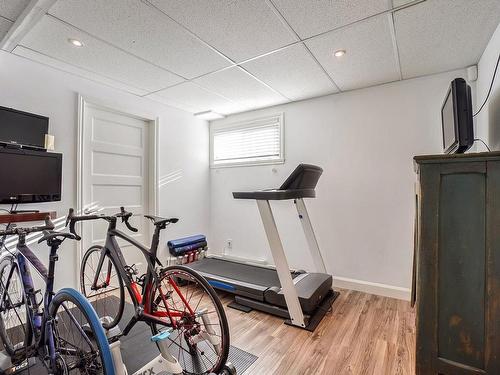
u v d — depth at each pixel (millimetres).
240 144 3994
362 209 3027
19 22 1823
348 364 1739
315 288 2453
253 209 3838
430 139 2691
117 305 2605
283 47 2172
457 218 1248
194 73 2646
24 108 2318
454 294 1244
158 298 1789
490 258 1183
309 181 2393
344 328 2195
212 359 1819
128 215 2148
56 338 1431
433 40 2057
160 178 3529
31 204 2342
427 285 1287
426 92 2701
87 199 2820
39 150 2342
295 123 3488
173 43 2109
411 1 1638
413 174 2760
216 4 1663
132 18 1795
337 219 3170
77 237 1550
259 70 2584
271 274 3053
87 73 2637
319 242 3279
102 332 1260
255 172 3824
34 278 2338
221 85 2951
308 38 2043
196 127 4090
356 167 3062
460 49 2186
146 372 1385
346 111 3125
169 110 3658
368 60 2383
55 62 2410
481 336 1197
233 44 2127
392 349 1892
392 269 2869
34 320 1518
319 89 3059
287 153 3547
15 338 1898
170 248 3504
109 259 2188
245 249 3916
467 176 1236
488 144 2113
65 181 2592
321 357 1816
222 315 1616
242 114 3965
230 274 3057
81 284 2455
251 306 2572
